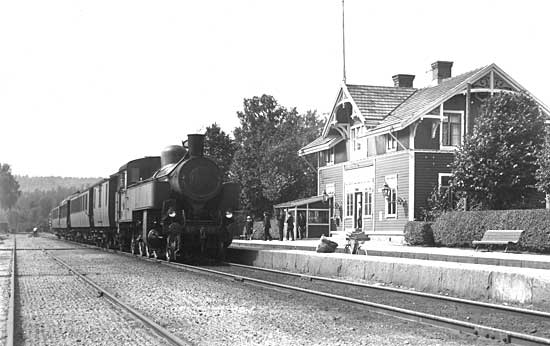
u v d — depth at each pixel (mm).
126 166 28016
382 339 8594
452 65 37219
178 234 22609
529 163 26891
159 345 8242
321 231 40562
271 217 49469
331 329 9344
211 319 10242
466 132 29234
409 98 36750
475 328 8891
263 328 9406
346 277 18109
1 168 162375
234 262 25531
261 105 75000
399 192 32375
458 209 29016
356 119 37031
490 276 12844
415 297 13281
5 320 10305
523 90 30156
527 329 9547
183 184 22875
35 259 26484
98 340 8602
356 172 36875
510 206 27594
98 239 38562
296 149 51469
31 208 161500
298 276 17828
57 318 10484
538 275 11766
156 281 16203
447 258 21219
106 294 13133
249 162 51906
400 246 28531
